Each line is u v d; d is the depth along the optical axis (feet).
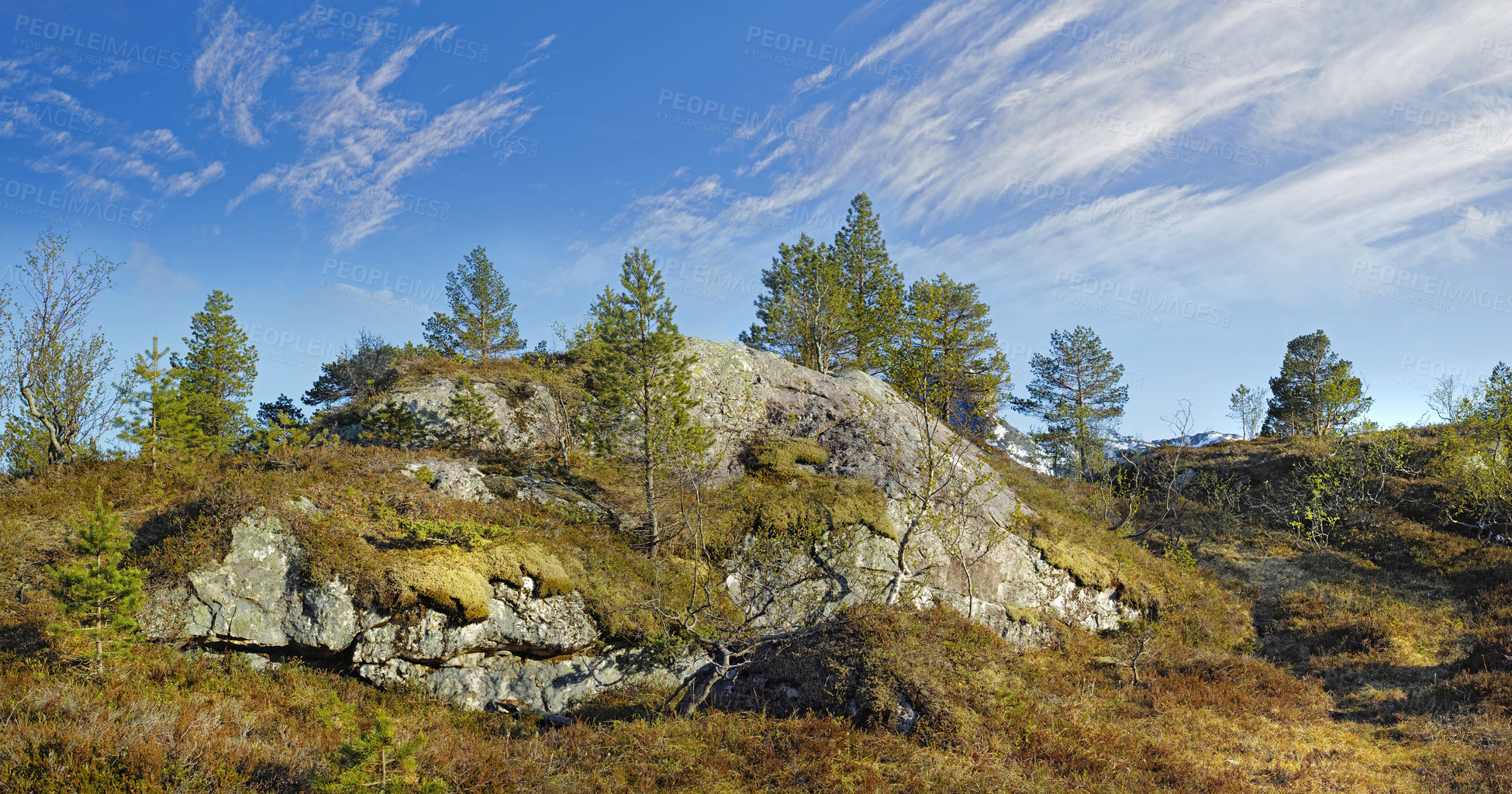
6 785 29.91
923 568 71.97
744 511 77.00
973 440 113.19
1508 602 80.94
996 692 52.65
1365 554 101.14
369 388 102.12
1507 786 44.34
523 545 62.80
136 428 67.72
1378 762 50.85
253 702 45.42
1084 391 163.63
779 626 64.08
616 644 61.62
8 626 45.83
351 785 31.91
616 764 42.98
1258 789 45.09
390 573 54.54
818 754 44.39
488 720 51.93
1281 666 75.77
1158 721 57.57
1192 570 97.55
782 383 107.65
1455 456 110.93
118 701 40.32
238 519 55.11
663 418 75.97
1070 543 91.35
